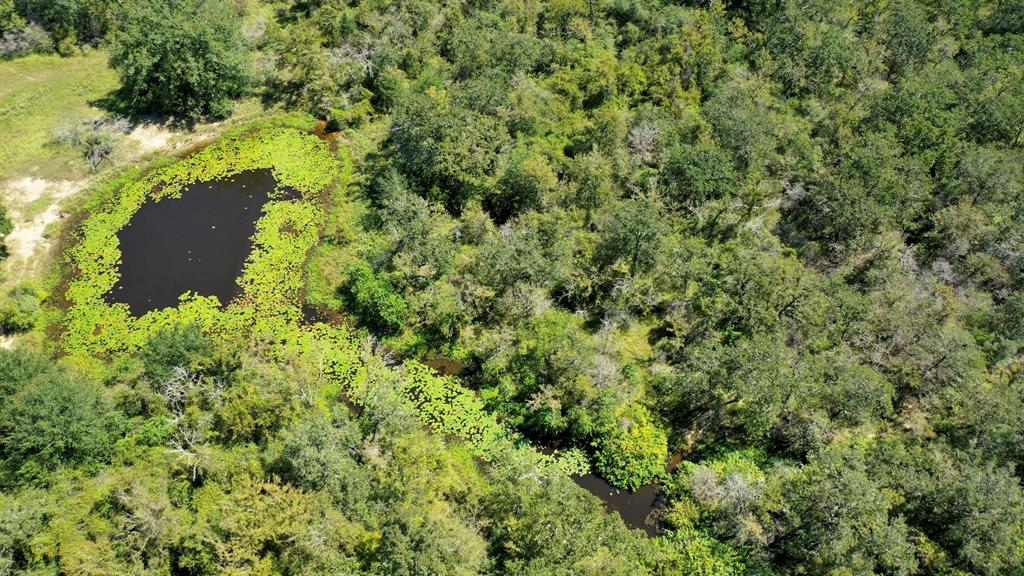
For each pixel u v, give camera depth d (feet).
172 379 142.10
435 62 253.44
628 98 239.91
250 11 282.15
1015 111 230.07
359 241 198.70
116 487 123.54
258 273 190.39
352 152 229.25
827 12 279.28
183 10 231.71
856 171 200.23
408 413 152.66
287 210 209.97
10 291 174.29
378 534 117.19
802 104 244.22
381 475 133.59
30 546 112.78
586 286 180.55
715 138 214.48
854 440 155.02
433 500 126.82
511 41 243.81
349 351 172.35
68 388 135.03
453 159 197.16
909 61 264.52
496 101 215.51
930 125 218.18
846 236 195.93
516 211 204.03
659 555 131.54
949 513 133.59
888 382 162.09
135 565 115.34
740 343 158.81
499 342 168.14
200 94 236.02
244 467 131.13
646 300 181.06
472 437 156.46
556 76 244.01
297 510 119.14
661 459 151.64
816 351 168.55
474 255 186.50
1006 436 147.54
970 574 128.47
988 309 182.60
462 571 113.39
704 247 188.85
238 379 147.43
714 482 144.15
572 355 156.66
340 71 243.40
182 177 220.23
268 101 249.34
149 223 203.82
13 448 126.21
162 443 135.95
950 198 208.95
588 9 270.46
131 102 238.89
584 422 152.76
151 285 185.26
